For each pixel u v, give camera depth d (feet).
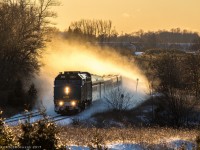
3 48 276.82
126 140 109.40
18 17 289.74
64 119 195.83
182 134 130.21
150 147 100.94
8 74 270.67
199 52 393.91
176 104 248.32
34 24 293.23
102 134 119.65
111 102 250.16
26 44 287.89
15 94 238.27
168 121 246.27
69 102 211.00
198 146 71.15
